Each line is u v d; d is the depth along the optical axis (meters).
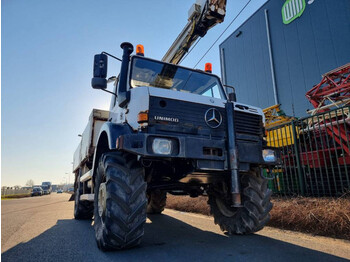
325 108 8.89
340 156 6.21
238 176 2.96
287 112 22.25
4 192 40.62
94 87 3.30
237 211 3.62
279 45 23.69
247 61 27.09
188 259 2.48
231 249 2.83
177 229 4.21
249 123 3.48
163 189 4.23
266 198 3.56
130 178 2.76
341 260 2.38
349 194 4.93
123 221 2.60
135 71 3.76
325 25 19.97
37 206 11.66
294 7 22.56
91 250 2.94
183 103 3.14
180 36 6.18
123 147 2.56
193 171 2.94
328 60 19.53
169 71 4.11
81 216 5.97
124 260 2.48
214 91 4.44
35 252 2.96
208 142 2.95
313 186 6.41
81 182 6.17
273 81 23.62
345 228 3.44
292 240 3.24
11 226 5.14
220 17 5.38
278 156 3.48
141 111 2.91
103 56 3.41
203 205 6.46
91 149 5.24
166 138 2.76
